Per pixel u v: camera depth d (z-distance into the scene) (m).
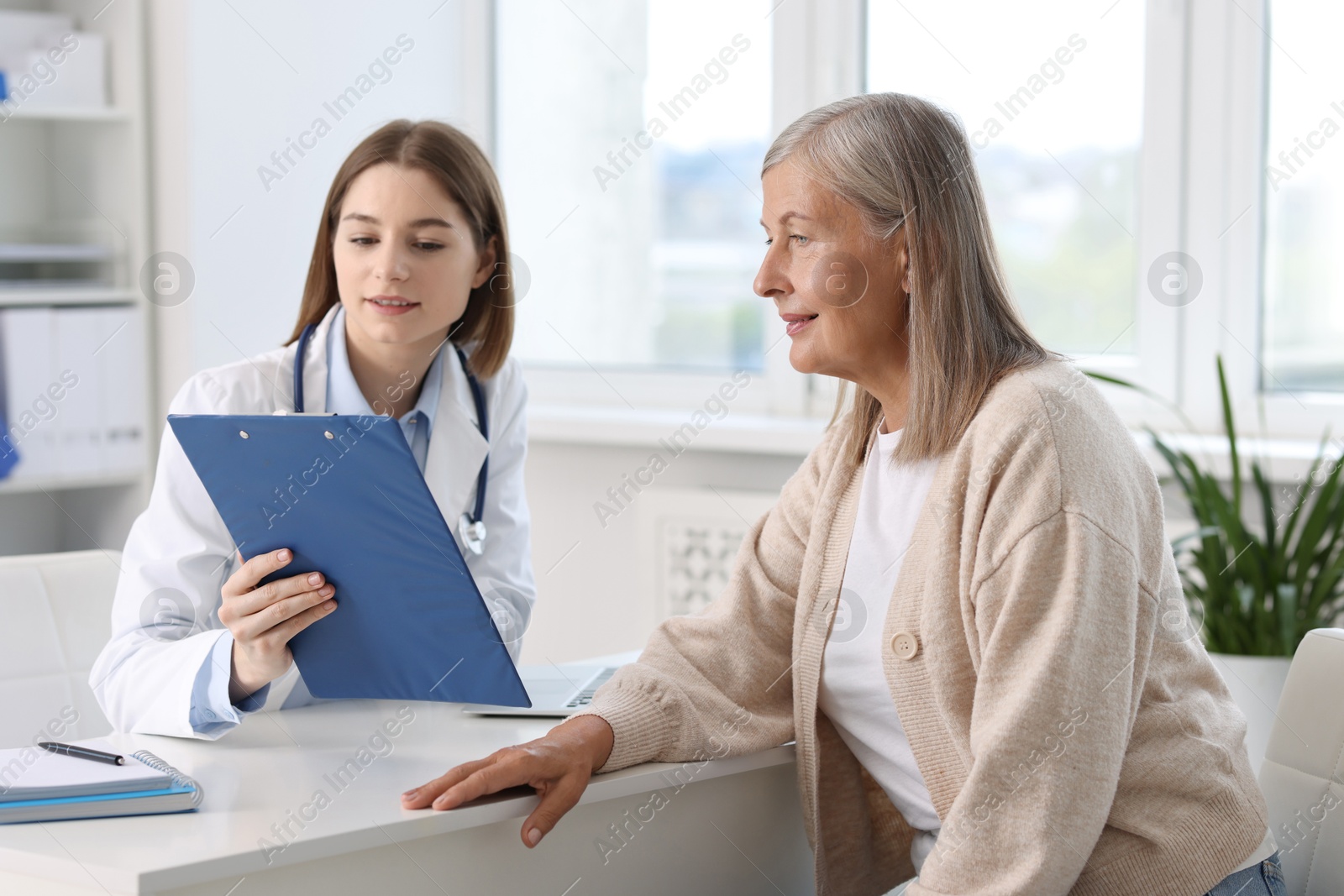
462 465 1.67
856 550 1.28
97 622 1.60
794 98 2.78
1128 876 1.08
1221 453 2.15
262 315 2.96
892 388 1.28
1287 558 1.94
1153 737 1.12
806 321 1.26
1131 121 2.42
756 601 1.39
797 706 1.32
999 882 1.03
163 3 2.80
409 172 1.55
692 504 2.73
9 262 2.75
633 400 3.07
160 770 1.08
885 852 1.38
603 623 2.99
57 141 3.01
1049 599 1.07
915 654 1.19
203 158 2.82
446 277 1.58
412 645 1.19
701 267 2.98
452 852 1.08
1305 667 1.30
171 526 1.42
